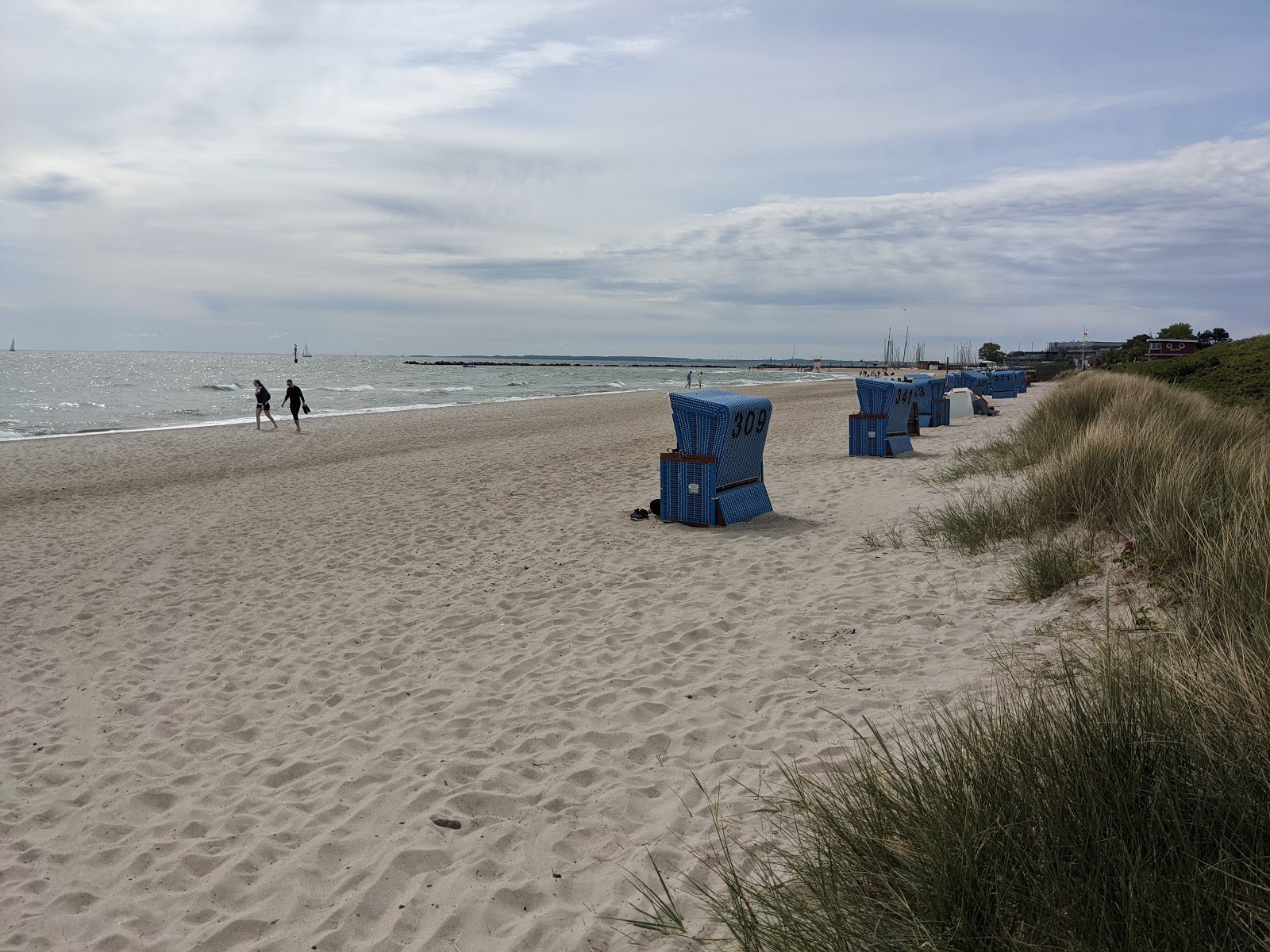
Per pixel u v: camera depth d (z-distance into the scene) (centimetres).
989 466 1148
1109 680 293
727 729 452
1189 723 261
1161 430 828
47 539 1120
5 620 758
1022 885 225
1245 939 192
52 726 529
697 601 690
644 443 2114
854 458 1541
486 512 1170
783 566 772
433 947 294
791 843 319
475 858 347
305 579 853
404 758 450
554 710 498
